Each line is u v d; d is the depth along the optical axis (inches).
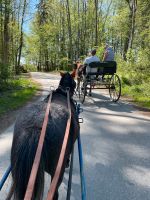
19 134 129.2
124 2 1780.3
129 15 1534.2
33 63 2640.3
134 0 1109.7
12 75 868.0
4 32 938.7
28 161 121.0
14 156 125.9
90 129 368.5
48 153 128.2
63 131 137.0
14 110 466.6
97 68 539.8
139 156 287.0
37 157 116.6
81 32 2180.1
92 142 321.4
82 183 141.9
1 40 949.8
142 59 770.8
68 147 146.2
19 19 1667.1
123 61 888.9
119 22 1680.6
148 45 824.3
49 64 2529.5
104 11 2198.6
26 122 132.5
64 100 174.4
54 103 154.6
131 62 811.4
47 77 1252.5
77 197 210.4
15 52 1642.5
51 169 131.0
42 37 2377.0
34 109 143.5
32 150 122.5
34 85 844.0
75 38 2206.0
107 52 594.9
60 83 209.2
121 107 508.1
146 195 217.8
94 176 242.5
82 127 375.9
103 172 250.5
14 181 122.9
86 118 420.5
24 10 1590.8
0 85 700.7
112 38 2169.0
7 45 951.0
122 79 764.0
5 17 916.6
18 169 121.6
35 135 126.0
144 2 1182.9
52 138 130.8
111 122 403.5
